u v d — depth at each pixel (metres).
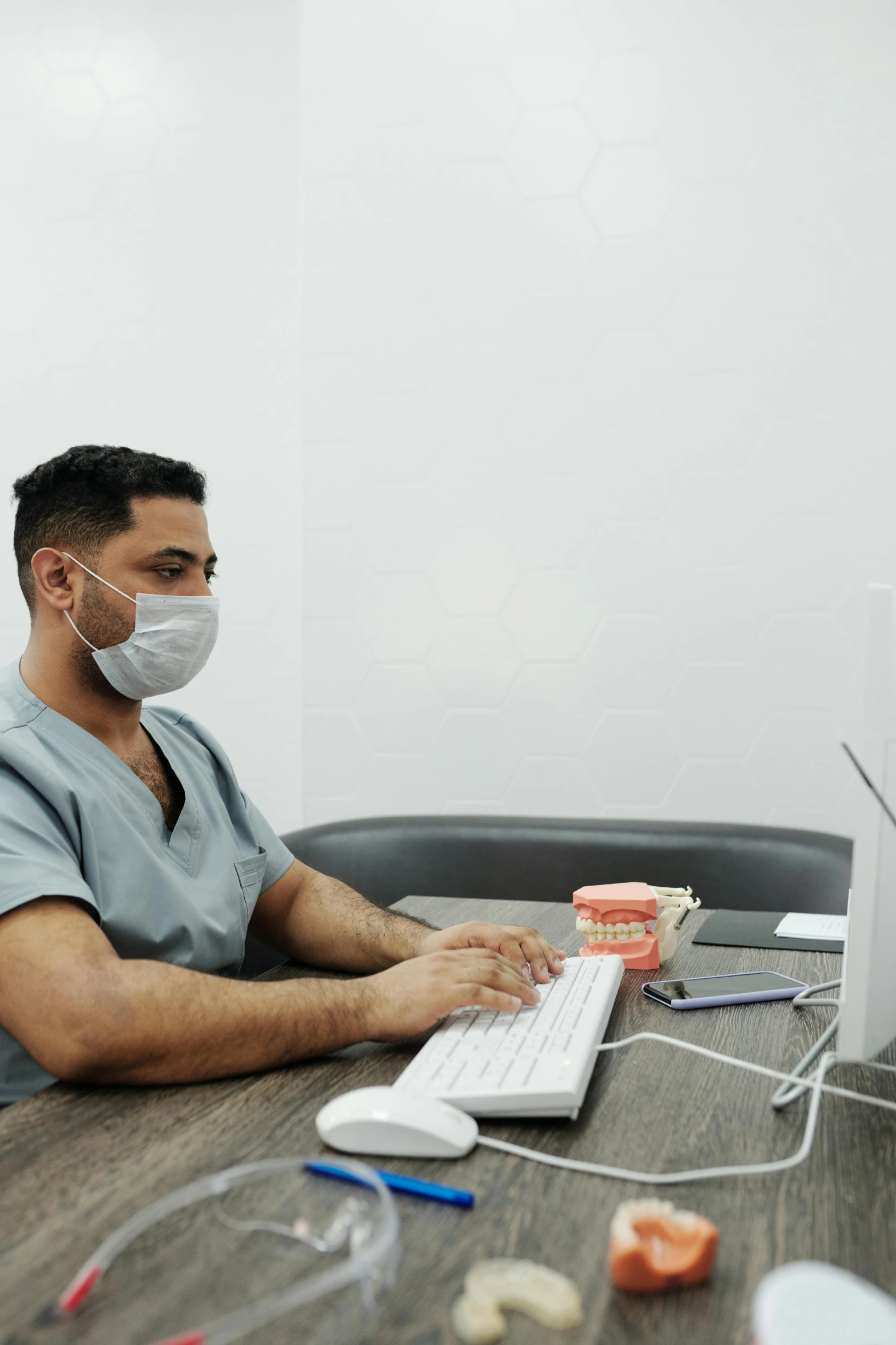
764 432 2.00
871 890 0.70
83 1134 0.71
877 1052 0.73
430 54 2.14
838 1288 0.42
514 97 2.10
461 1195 0.60
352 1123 0.67
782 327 1.99
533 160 2.10
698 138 2.02
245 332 2.32
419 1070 0.78
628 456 2.06
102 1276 0.52
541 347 2.10
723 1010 0.98
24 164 2.44
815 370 1.97
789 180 1.98
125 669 1.13
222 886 1.19
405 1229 0.58
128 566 1.12
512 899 1.94
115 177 2.39
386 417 2.18
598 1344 0.48
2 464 2.47
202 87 2.33
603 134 2.06
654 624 2.06
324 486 2.21
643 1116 0.74
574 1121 0.73
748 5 1.99
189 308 2.35
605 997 0.93
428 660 2.16
